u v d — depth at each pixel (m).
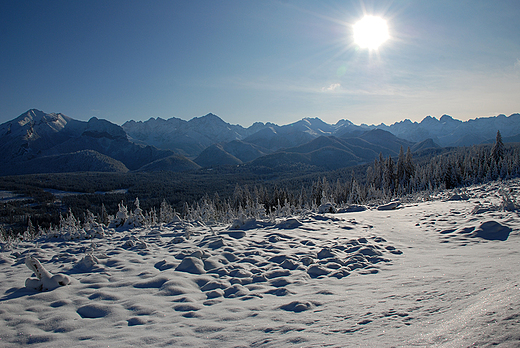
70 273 7.24
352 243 9.34
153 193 165.38
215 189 178.62
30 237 21.31
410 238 10.15
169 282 5.96
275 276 6.47
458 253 7.35
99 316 4.54
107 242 12.17
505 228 8.81
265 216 21.62
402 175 63.12
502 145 58.94
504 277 4.58
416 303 4.06
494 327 2.69
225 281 6.19
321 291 5.27
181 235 12.99
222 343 3.46
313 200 60.16
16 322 4.36
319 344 3.14
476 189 27.02
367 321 3.63
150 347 3.46
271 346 3.24
